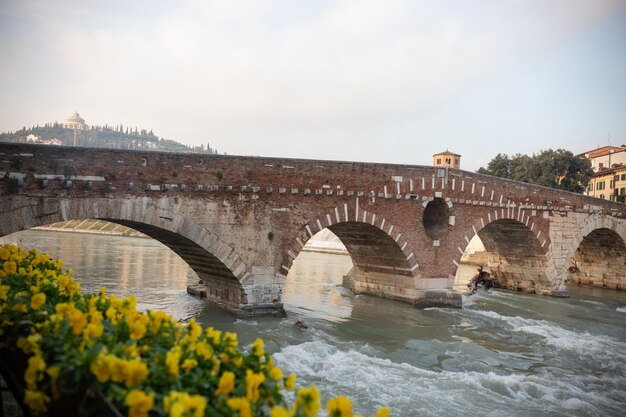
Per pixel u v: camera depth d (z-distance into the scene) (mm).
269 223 31922
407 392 21469
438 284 40156
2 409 9203
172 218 28719
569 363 27812
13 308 9422
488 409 20359
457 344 29484
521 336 32969
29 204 24938
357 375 23109
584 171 81500
